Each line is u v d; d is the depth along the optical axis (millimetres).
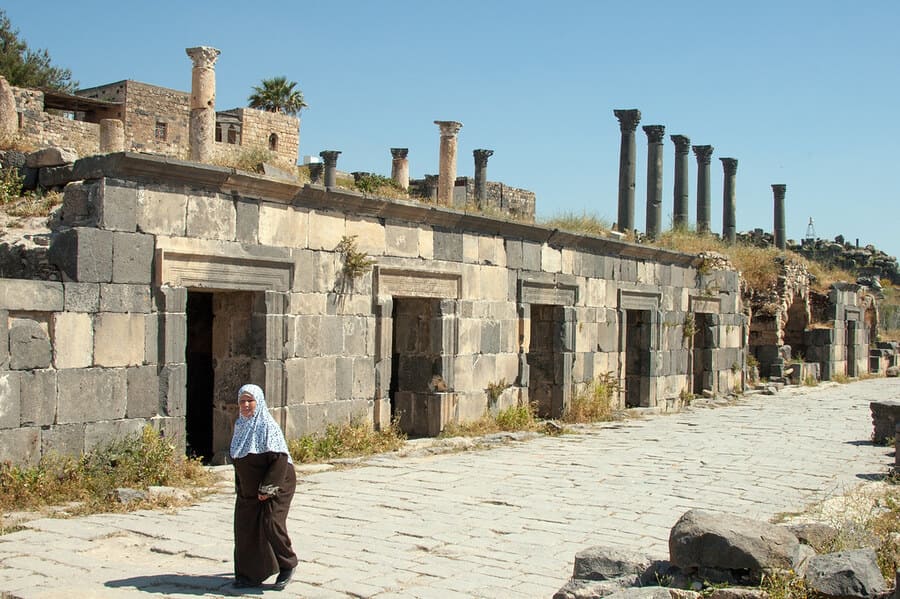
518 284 21422
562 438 19797
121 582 7887
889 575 7809
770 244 65812
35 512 10656
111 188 12727
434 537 10070
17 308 11461
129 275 12867
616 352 25609
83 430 12180
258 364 14953
